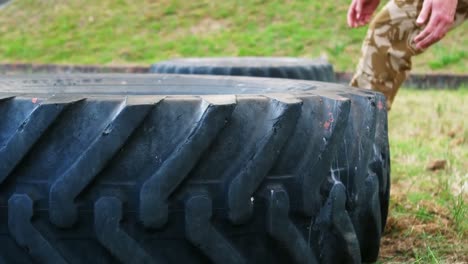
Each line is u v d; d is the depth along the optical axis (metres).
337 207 1.40
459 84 8.20
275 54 10.12
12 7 13.38
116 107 1.25
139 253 1.24
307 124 1.36
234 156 1.28
